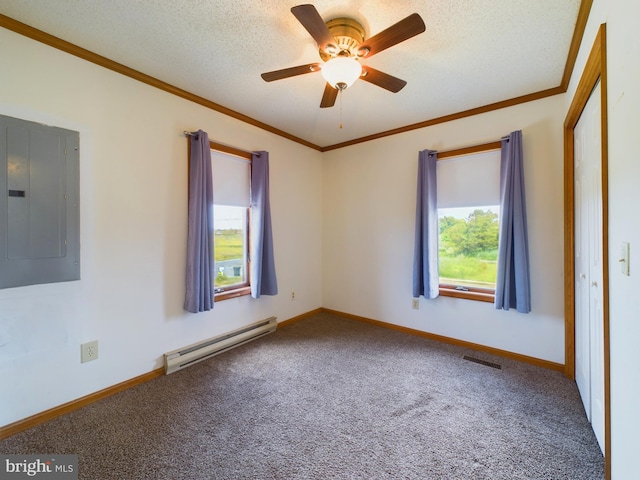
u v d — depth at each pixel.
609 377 1.20
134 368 2.16
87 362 1.92
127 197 2.11
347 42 1.63
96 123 1.94
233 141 2.83
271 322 3.24
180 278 2.44
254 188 3.00
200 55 1.93
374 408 1.86
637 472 0.95
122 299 2.09
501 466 1.40
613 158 1.14
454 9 1.52
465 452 1.49
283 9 1.53
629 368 1.02
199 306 2.41
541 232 2.42
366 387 2.11
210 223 2.50
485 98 2.52
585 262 1.87
